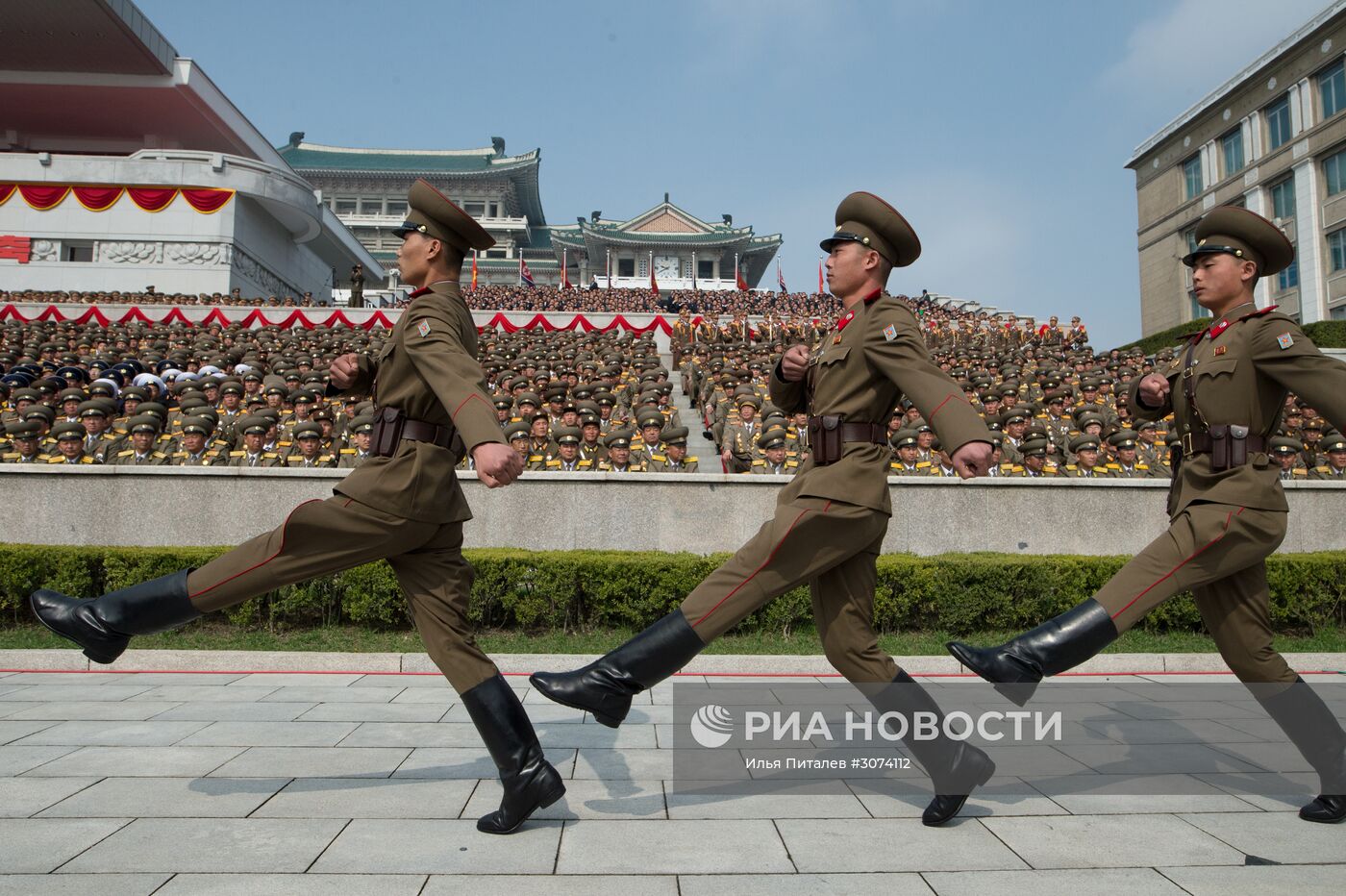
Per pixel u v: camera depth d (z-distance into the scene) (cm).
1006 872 269
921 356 302
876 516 305
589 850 284
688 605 297
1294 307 3494
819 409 322
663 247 7325
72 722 462
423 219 325
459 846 286
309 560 299
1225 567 317
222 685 571
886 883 260
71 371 1417
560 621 722
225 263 3331
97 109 4234
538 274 7831
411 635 702
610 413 1376
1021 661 293
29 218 3269
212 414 1156
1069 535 895
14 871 261
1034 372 1864
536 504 873
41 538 859
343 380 344
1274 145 3619
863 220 328
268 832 298
